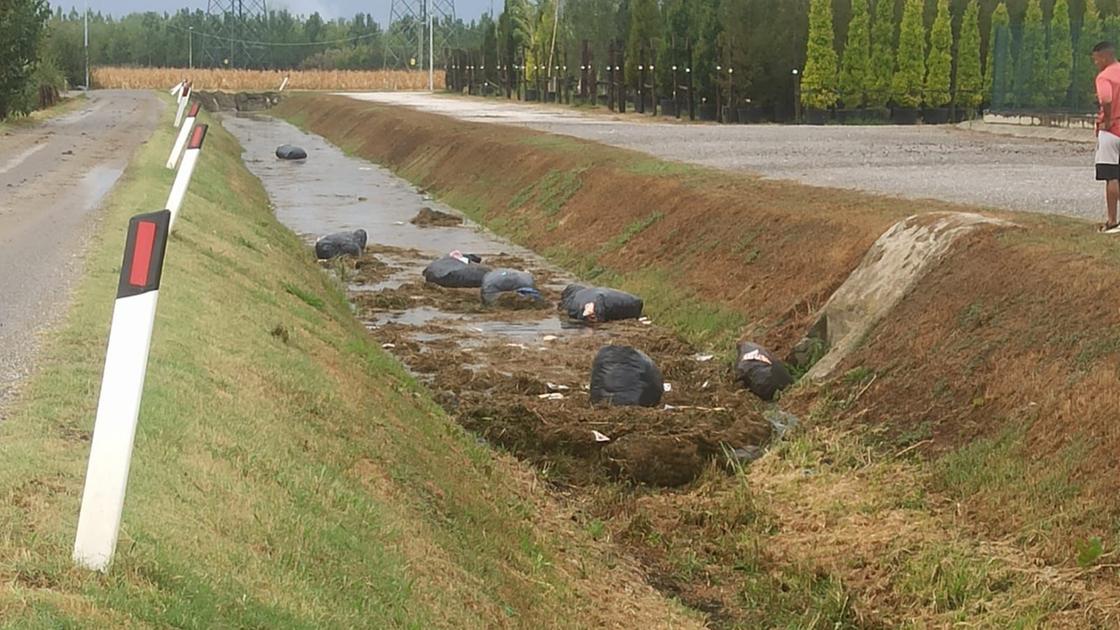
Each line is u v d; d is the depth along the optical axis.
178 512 6.16
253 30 135.62
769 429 12.65
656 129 41.72
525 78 75.12
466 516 9.16
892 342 13.55
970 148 32.25
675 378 15.20
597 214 24.77
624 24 66.25
